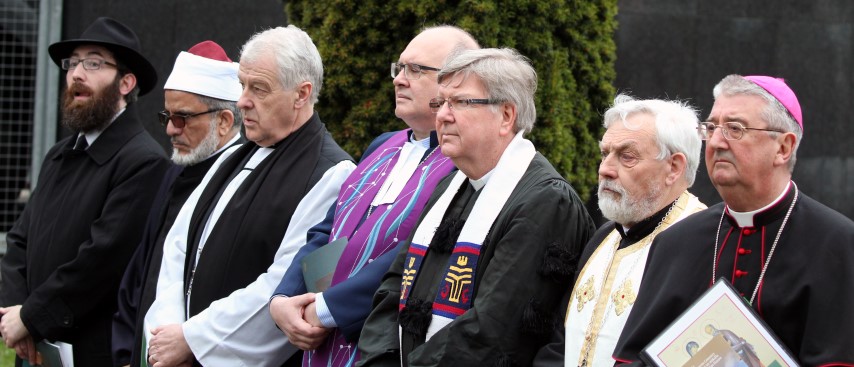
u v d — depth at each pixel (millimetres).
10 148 13805
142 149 8008
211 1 13047
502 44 8258
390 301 5500
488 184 5320
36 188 8492
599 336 4805
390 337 5398
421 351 4992
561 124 8453
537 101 8312
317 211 6492
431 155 6125
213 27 13078
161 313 6688
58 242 7863
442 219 5512
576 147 8836
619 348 4465
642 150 4895
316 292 5930
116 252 7648
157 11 13133
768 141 4184
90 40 8109
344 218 6176
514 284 4949
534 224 5062
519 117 5430
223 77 7555
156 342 6371
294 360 6477
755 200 4273
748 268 4246
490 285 4977
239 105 6688
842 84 13109
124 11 13234
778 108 4191
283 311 5875
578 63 8828
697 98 12891
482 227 5223
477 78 5352
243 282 6457
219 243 6555
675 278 4434
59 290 7559
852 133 13148
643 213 4914
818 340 3947
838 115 13109
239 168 6934
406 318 5223
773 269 4172
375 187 6199
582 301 4945
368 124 8539
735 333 4031
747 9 12938
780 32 12992
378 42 8523
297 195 6516
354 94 8594
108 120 8141
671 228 4625
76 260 7578
